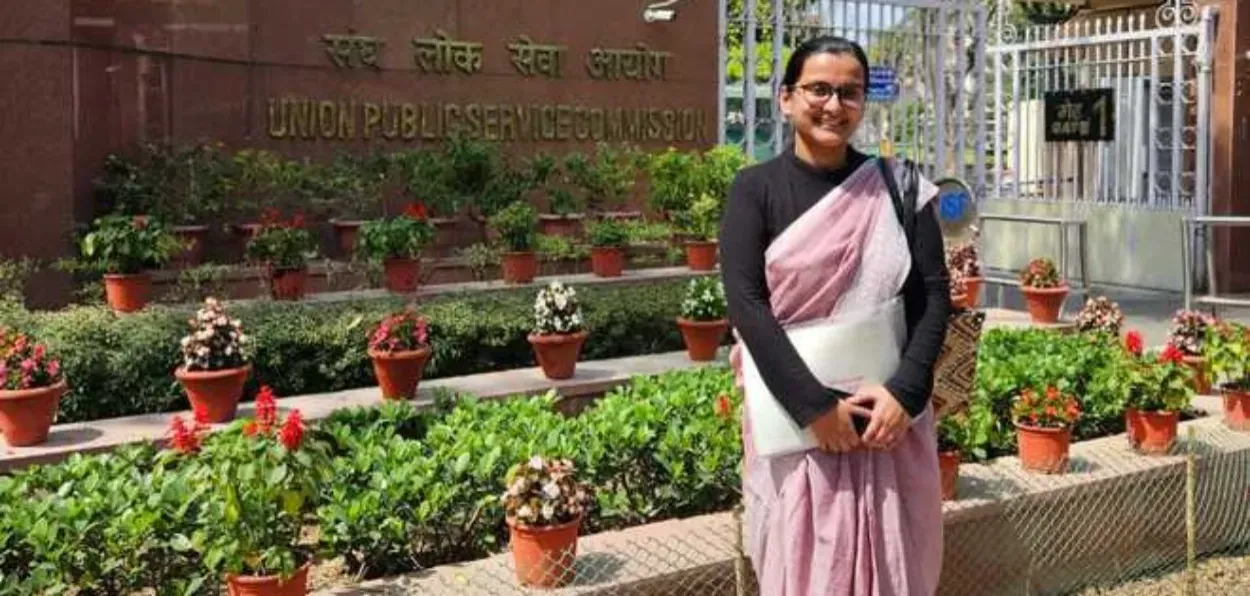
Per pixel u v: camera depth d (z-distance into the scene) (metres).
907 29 13.40
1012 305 12.29
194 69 9.75
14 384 5.62
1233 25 12.69
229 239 9.68
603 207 11.59
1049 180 14.61
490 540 4.62
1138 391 5.57
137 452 5.09
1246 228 12.93
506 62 11.38
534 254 9.33
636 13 12.15
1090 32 14.31
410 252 8.70
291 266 8.26
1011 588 4.94
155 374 6.76
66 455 5.61
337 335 7.35
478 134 11.23
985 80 14.28
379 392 6.88
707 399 5.52
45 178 8.62
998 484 5.07
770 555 3.22
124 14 9.30
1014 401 5.73
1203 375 6.23
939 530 3.23
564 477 4.15
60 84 8.68
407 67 10.84
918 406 3.03
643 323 8.49
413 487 4.45
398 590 4.05
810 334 3.08
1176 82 12.99
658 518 4.97
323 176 9.98
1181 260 12.87
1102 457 5.50
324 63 10.42
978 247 11.10
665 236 10.38
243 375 6.15
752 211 3.10
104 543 3.99
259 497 3.81
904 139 13.53
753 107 12.57
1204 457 5.57
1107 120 13.69
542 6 11.56
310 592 4.04
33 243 8.59
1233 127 12.80
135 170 9.20
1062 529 5.08
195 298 8.47
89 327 6.87
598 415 5.33
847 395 3.06
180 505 4.06
